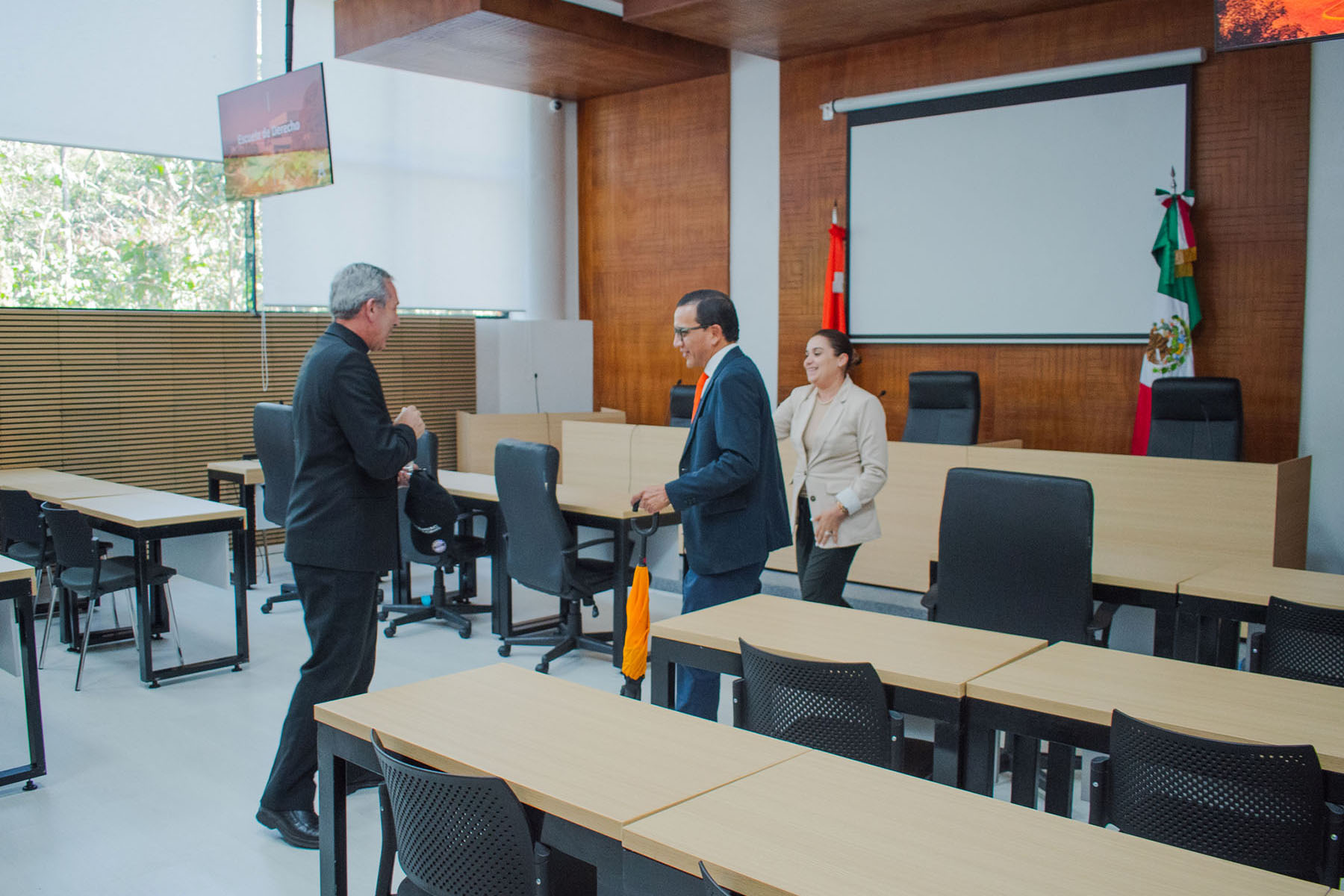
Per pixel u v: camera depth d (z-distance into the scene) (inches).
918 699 87.2
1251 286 235.0
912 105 280.5
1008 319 269.0
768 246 316.5
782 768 69.3
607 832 60.9
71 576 179.5
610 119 350.3
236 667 185.8
